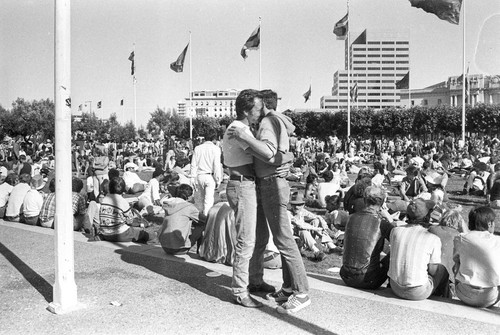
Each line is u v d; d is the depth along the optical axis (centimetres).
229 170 517
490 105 7144
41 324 475
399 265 525
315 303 521
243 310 505
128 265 683
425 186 1220
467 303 511
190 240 750
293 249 501
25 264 698
